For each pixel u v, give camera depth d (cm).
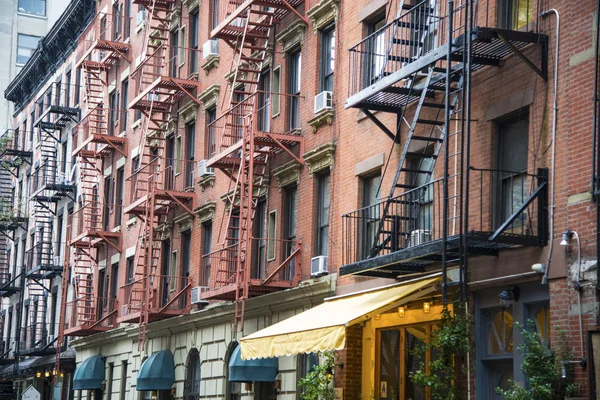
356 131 2328
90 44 4528
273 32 2816
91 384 3975
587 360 1506
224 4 3178
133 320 3441
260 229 2823
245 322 2816
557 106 1656
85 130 4528
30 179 5831
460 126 1912
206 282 3169
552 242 1623
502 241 1633
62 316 4216
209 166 2852
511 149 1794
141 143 3844
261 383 2753
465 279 1659
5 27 7288
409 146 2088
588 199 1561
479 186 1830
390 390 2166
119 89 4297
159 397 3478
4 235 5962
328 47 2558
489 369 1788
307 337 1930
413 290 1866
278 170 2684
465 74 1698
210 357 3031
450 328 1742
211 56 3231
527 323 1633
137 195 3759
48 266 4853
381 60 2275
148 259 3578
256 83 2789
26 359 5238
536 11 1733
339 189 2386
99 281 4256
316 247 2495
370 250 2142
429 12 2020
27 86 6056
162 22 3769
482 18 1894
